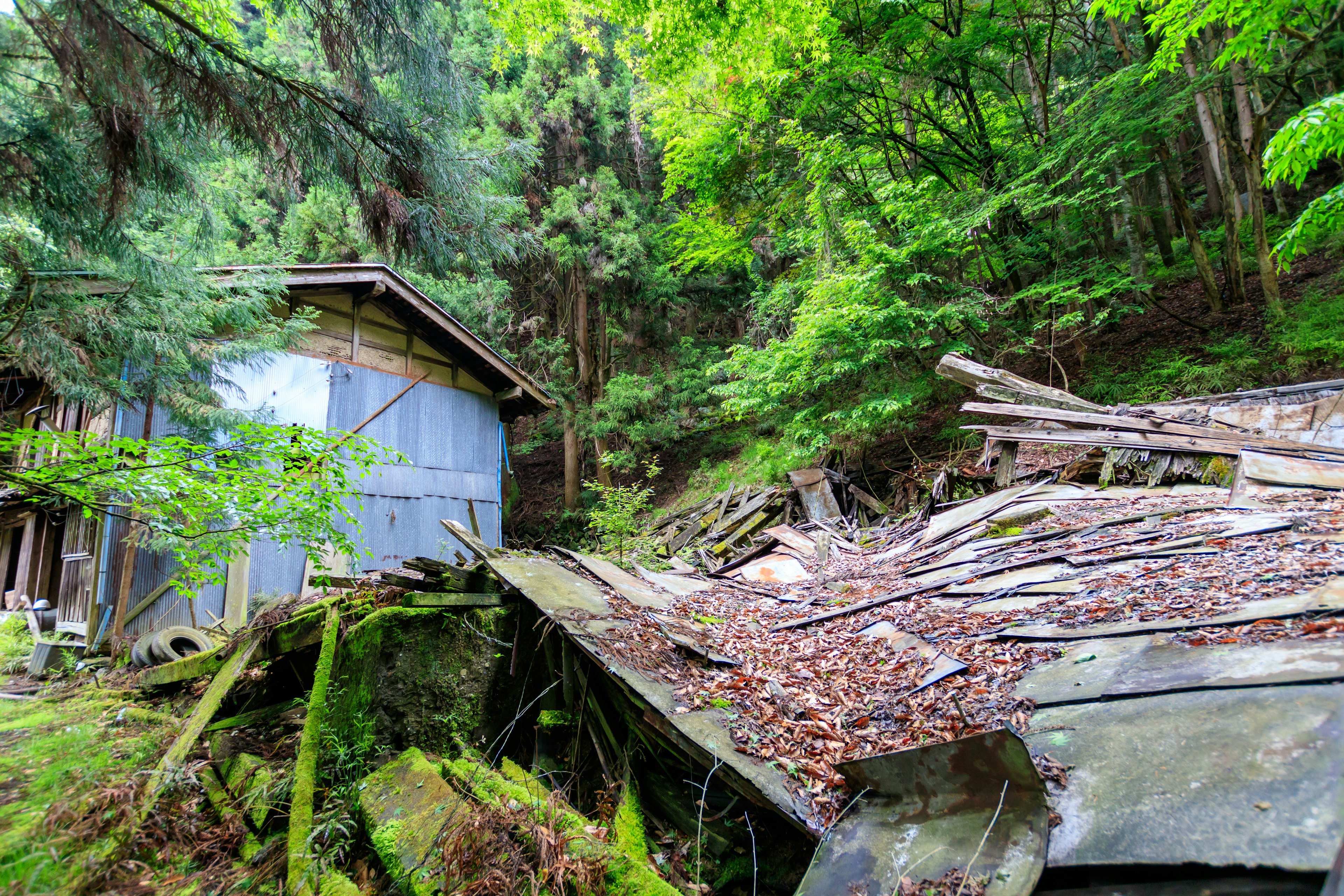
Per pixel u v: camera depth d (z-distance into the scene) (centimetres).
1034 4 1036
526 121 1359
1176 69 757
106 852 212
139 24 274
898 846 206
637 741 343
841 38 1080
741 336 1752
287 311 818
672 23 714
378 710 348
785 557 819
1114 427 706
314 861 244
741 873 262
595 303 1639
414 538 923
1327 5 877
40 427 721
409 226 394
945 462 956
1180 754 195
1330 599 264
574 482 1488
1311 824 145
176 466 287
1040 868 172
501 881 227
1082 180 908
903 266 975
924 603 473
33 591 744
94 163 291
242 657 362
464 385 1059
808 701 325
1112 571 410
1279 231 1080
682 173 1352
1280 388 662
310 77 358
